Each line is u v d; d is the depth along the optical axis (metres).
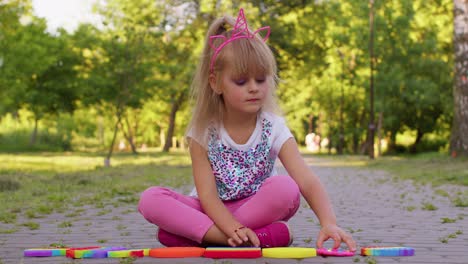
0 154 27.84
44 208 6.32
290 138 3.37
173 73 31.86
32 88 31.22
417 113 31.23
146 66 29.33
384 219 5.57
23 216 5.84
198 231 3.16
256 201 3.21
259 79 3.13
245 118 3.30
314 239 4.29
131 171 14.77
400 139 37.69
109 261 3.13
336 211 6.33
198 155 3.30
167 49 32.97
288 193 3.17
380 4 27.14
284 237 3.25
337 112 37.06
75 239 4.32
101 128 54.78
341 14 29.97
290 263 2.99
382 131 33.84
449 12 28.19
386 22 26.75
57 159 23.05
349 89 33.41
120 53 26.31
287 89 40.59
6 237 4.41
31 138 40.53
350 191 9.18
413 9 27.30
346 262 3.07
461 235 4.44
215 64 3.17
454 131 18.39
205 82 3.29
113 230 4.83
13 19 21.84
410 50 26.73
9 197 7.65
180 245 3.31
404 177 12.26
